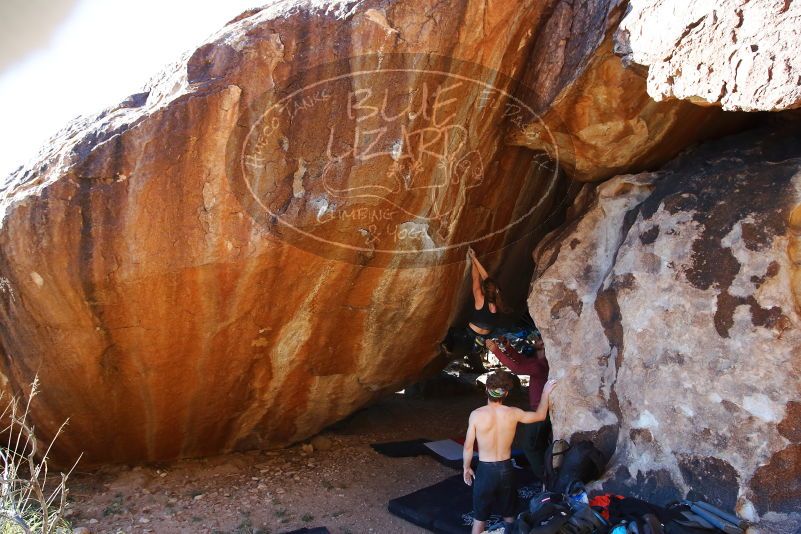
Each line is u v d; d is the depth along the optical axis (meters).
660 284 4.48
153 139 4.12
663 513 3.80
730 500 3.91
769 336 3.97
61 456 5.38
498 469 4.44
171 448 5.77
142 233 4.23
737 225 4.23
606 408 4.77
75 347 4.58
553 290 5.21
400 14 4.24
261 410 5.83
